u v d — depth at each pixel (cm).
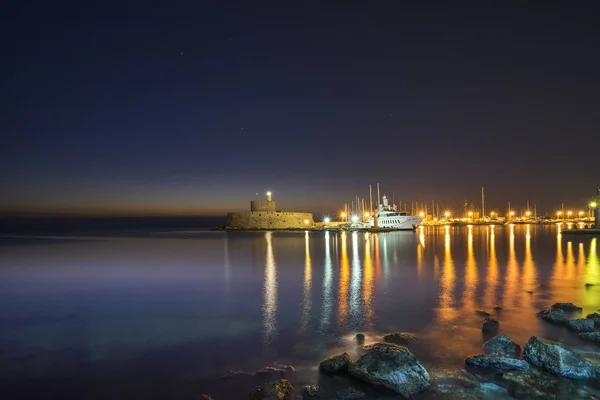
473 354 1323
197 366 1282
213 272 3372
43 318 1895
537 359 1199
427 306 1995
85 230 14062
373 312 1897
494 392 1058
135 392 1115
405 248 5572
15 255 5050
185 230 13900
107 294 2461
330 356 1320
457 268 3350
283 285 2673
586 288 2377
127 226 19725
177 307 2083
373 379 1090
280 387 1076
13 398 1090
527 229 12044
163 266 3828
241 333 1612
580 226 14312
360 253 4919
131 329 1697
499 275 2919
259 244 6862
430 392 1063
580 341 1418
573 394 1036
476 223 16612
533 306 1942
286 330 1642
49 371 1261
